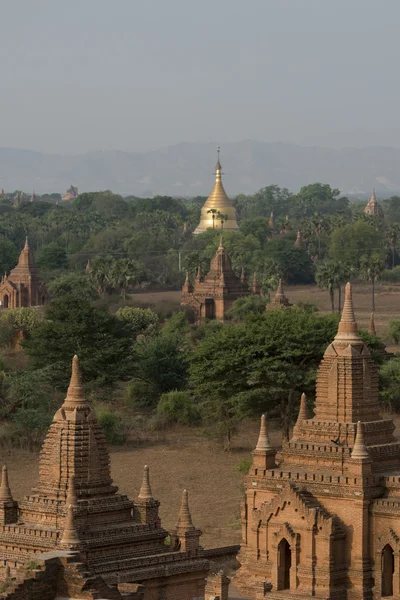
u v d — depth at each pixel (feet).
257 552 397.80
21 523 365.20
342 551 385.09
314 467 396.98
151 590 362.53
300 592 384.47
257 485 401.29
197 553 375.45
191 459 647.56
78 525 358.43
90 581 311.68
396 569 377.50
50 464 367.25
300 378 655.76
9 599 302.45
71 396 369.50
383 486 387.55
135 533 366.43
